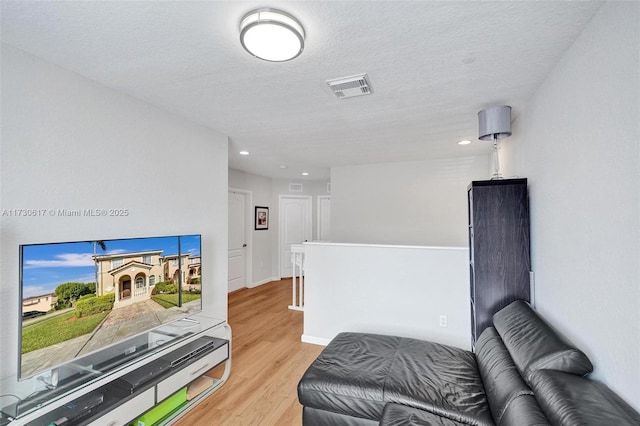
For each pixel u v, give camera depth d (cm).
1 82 163
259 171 611
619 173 121
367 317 341
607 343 130
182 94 229
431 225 477
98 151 210
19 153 170
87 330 186
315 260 363
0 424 144
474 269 247
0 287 162
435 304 317
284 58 162
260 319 446
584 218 150
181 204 278
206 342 264
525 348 166
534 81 208
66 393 160
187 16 140
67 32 153
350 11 136
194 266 272
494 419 157
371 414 185
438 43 162
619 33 120
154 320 231
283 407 238
